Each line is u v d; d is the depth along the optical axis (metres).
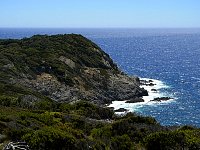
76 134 22.53
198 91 100.19
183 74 135.88
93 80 91.56
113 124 26.53
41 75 86.44
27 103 39.75
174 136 23.33
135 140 25.22
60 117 28.73
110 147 22.98
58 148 19.03
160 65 169.12
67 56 97.81
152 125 28.56
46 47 101.62
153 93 96.25
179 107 81.31
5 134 18.81
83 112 37.56
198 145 23.19
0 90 54.81
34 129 20.97
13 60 86.62
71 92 83.12
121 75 99.69
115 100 88.06
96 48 113.38
